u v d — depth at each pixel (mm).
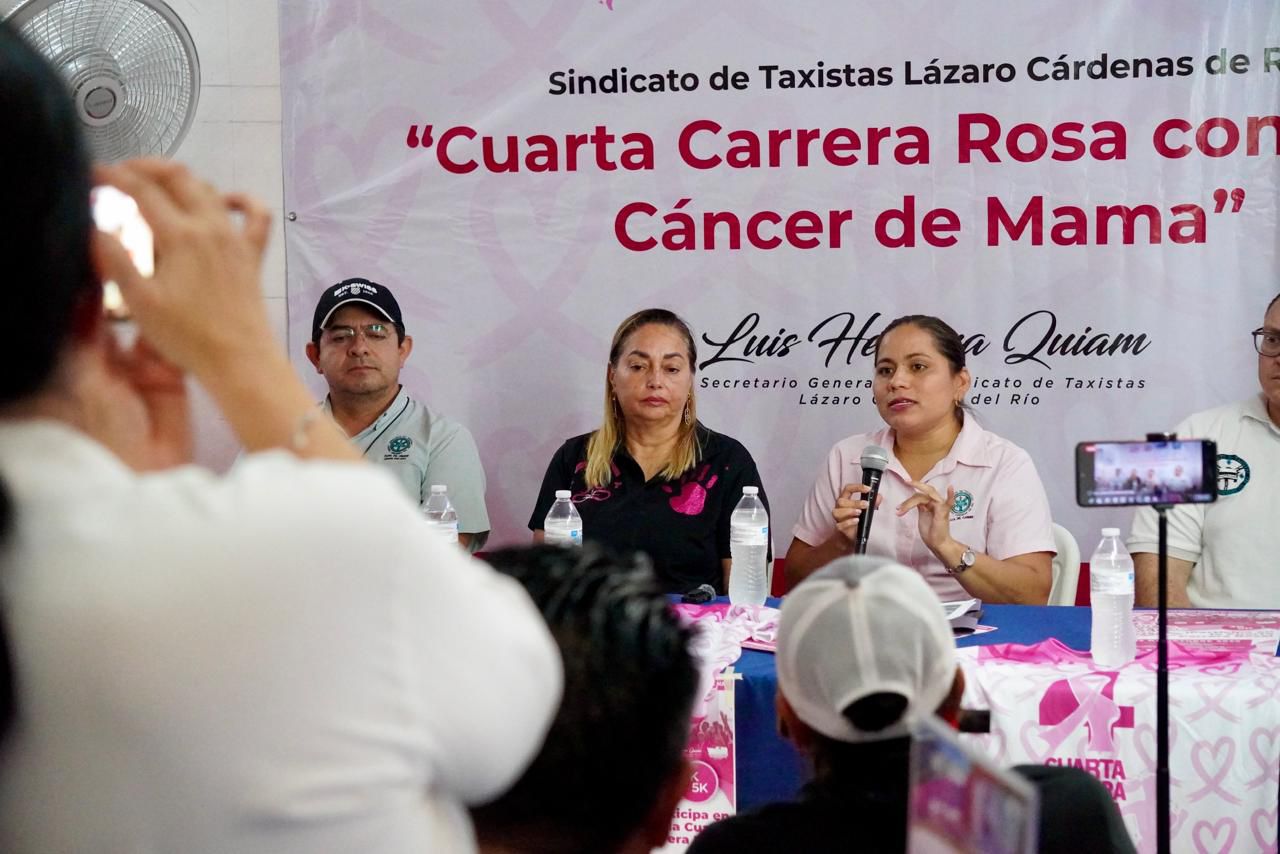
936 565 3576
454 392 4230
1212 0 3928
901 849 1316
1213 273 3998
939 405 3604
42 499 664
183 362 741
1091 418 4082
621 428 3826
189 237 726
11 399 682
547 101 4152
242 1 4141
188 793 652
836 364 4148
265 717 652
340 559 672
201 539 667
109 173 739
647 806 1024
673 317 3826
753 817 1372
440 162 4180
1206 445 1704
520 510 4238
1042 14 3984
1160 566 1734
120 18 3555
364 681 668
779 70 4082
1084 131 4008
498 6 4125
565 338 4207
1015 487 3566
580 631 1005
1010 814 835
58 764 655
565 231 4180
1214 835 2395
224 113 4172
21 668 648
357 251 4211
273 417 740
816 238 4121
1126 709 2396
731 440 3836
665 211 4152
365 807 669
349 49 4156
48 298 657
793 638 1395
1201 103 3965
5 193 635
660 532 3689
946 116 4047
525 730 735
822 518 3729
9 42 654
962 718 1539
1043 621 2920
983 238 4066
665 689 1018
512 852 1003
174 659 647
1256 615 2971
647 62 4117
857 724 1347
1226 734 2377
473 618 709
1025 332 4078
